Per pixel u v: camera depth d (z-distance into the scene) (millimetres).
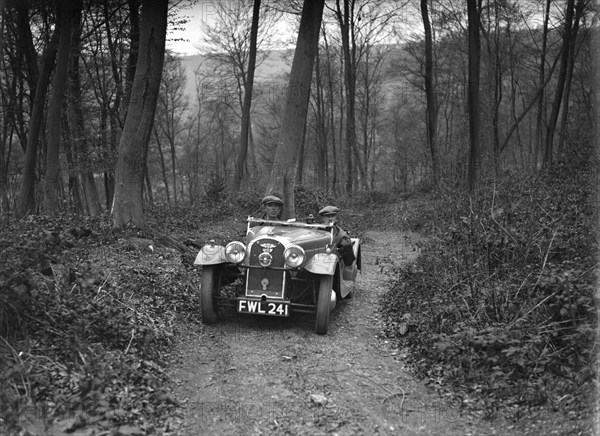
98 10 20547
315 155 48656
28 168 15984
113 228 10086
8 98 24766
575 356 4867
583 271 6305
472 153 17391
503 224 8000
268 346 6121
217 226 16719
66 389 4191
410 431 4141
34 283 5109
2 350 4492
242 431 4074
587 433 3721
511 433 4023
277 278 6734
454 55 36000
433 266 7887
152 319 6219
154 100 10852
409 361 5738
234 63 35969
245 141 24625
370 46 36188
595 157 13211
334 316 7656
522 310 5742
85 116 22578
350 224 17625
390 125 49562
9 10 18734
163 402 4359
